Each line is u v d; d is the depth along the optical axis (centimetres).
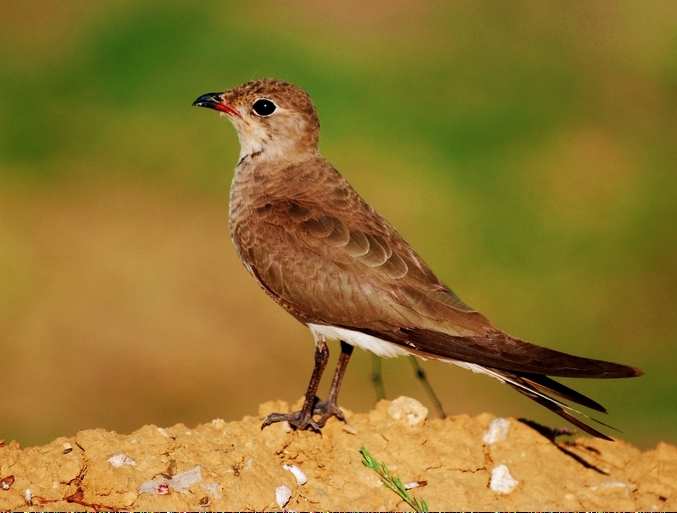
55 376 1672
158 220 2083
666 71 2630
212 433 907
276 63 2536
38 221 2052
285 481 857
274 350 1750
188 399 1634
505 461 921
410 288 941
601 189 2245
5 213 2069
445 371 1723
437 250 2023
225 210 2128
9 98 2427
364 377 1706
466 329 916
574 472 930
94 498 819
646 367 1803
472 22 2827
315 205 997
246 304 1845
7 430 1555
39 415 1584
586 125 2445
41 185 2172
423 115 2400
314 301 958
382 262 951
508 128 2388
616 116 2470
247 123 1047
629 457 952
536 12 2883
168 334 1759
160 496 823
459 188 2194
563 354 855
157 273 1906
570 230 2097
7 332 1744
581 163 2298
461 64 2625
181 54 2566
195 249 1988
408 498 852
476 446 923
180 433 896
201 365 1705
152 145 2305
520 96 2492
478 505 877
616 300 1938
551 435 968
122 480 825
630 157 2334
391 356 958
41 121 2355
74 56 2562
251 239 1001
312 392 948
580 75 2631
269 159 1041
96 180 2198
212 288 1881
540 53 2681
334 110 2395
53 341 1744
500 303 1927
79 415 1590
